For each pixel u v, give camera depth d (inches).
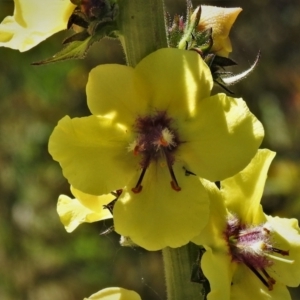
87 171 4.5
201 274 4.8
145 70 4.5
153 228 4.5
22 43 5.0
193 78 4.5
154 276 11.9
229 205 4.9
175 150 4.6
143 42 4.7
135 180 4.6
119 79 4.5
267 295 4.8
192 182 4.5
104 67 4.4
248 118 4.4
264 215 5.1
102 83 4.5
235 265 4.8
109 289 5.0
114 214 4.5
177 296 4.9
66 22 4.9
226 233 4.8
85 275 12.1
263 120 12.1
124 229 4.5
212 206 4.8
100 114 4.5
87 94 4.5
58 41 11.7
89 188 4.5
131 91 4.5
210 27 5.3
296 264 5.0
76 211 5.2
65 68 11.8
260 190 4.9
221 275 4.5
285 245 5.0
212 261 4.5
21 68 11.8
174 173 4.6
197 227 4.5
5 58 11.8
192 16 5.2
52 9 4.8
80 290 12.1
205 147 4.5
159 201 4.5
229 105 4.5
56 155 4.4
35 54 11.7
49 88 11.8
